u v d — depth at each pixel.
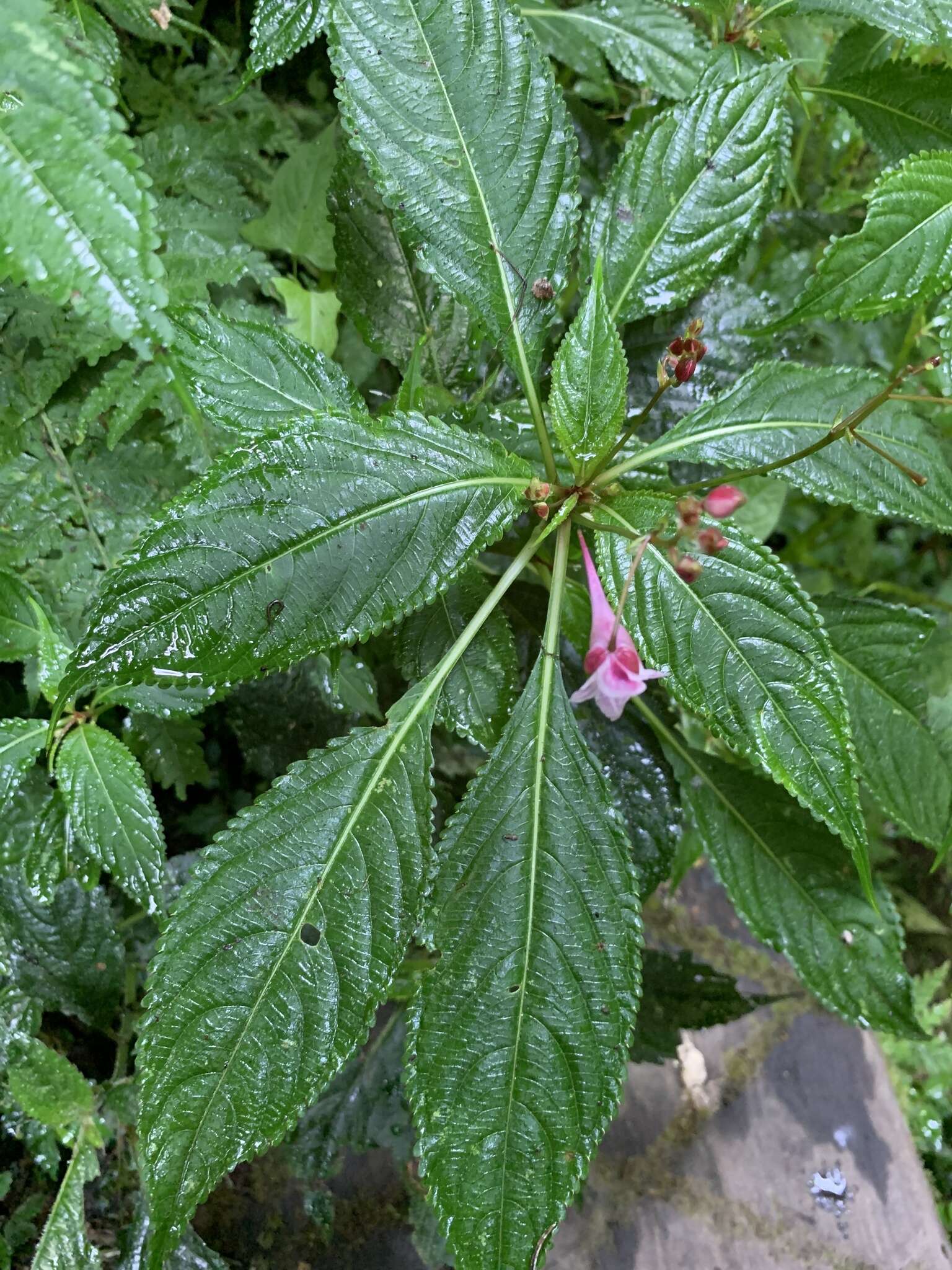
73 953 0.37
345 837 0.27
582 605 0.33
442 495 0.26
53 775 0.36
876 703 0.38
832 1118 0.53
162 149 0.38
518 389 0.36
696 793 0.39
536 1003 0.28
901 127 0.38
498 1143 0.27
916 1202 0.51
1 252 0.19
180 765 0.39
